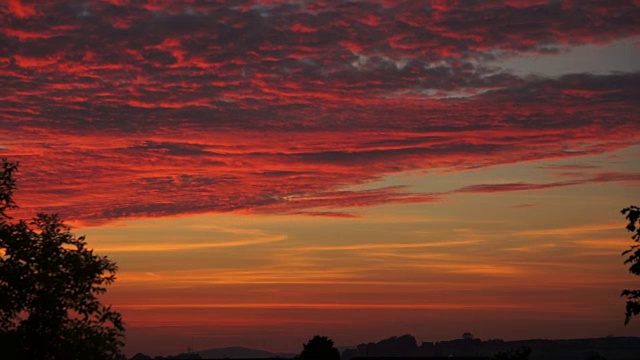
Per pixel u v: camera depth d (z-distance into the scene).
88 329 39.12
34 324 39.03
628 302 49.19
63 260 39.69
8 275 38.22
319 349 141.75
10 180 40.28
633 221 49.28
